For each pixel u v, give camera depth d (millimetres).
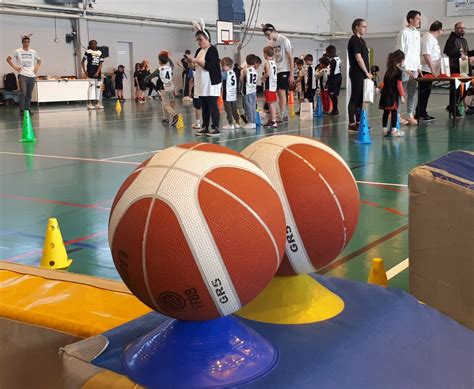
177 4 25922
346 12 33969
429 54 12055
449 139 9492
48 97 20266
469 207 2219
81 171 7113
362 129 9281
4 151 9039
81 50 23156
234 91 12164
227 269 1384
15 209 5133
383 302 1895
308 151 1848
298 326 1703
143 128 12492
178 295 1396
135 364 1486
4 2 20016
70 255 3820
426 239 2426
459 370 1544
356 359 1529
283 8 30984
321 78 16406
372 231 4301
